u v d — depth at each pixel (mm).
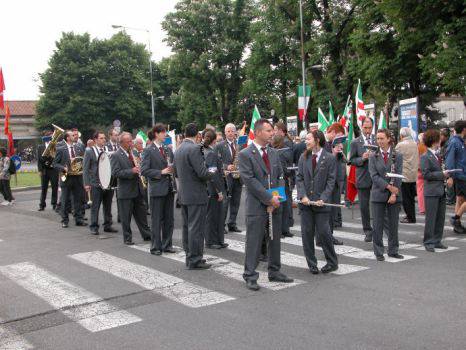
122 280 6996
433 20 17672
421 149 12164
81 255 8672
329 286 6402
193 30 45719
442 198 8438
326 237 7039
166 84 59312
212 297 6109
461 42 16016
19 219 13141
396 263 7508
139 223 9953
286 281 6664
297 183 7180
